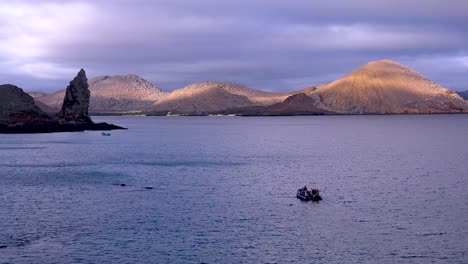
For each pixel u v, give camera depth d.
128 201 74.19
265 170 106.56
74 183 89.44
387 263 49.91
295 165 115.38
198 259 51.03
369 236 57.38
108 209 69.38
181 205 71.75
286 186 86.50
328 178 95.19
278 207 70.50
